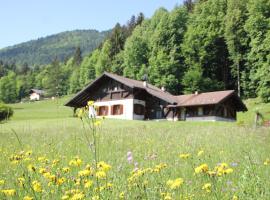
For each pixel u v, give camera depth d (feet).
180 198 15.29
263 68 254.06
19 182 17.12
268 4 274.16
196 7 369.91
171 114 194.80
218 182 18.30
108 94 198.90
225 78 317.42
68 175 17.76
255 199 15.44
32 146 42.96
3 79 595.47
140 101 195.11
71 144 43.14
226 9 334.44
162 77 317.63
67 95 501.56
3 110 155.33
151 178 18.78
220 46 319.47
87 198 14.16
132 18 541.75
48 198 15.01
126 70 360.07
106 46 459.32
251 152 32.89
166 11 391.65
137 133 65.31
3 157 31.73
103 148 40.86
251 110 229.45
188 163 27.07
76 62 637.30
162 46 339.36
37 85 618.85
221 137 57.62
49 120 145.59
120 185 16.87
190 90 301.43
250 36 274.36
